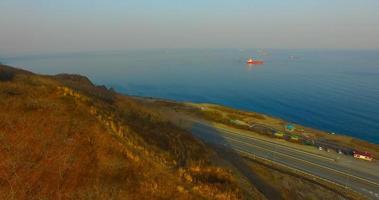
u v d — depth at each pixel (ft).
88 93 130.41
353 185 194.39
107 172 66.44
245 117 343.46
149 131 98.58
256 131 288.92
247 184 97.71
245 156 219.20
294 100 579.48
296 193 159.74
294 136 285.43
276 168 204.03
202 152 108.78
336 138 293.84
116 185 63.93
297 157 232.94
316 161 228.63
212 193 71.46
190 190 69.41
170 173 72.74
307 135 296.71
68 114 82.58
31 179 62.59
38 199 58.95
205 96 645.10
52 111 82.33
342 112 486.79
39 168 65.00
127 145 76.28
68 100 92.27
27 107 82.17
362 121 440.04
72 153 69.31
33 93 93.81
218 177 83.82
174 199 64.90
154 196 63.87
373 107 508.12
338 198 171.53
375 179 205.46
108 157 70.33
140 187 65.05
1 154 66.95
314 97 595.88
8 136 71.41
